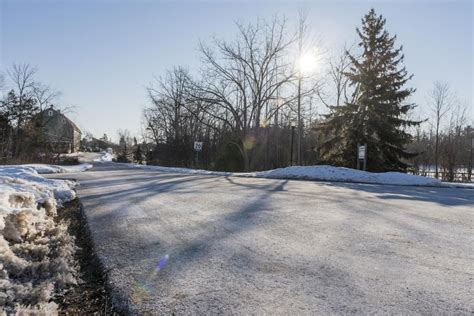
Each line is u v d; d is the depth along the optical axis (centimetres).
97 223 656
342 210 809
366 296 341
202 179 1719
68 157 4119
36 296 319
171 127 4594
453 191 1376
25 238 493
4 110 3631
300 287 361
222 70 3067
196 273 400
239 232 587
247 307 316
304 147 3588
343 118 2559
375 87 2516
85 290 362
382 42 2581
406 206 888
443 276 396
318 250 490
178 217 710
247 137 3102
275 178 1933
